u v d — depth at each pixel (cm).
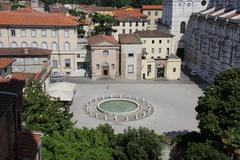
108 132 5141
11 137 2316
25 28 10800
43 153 4066
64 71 11356
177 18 13512
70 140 4562
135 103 8488
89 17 18025
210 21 11462
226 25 10225
